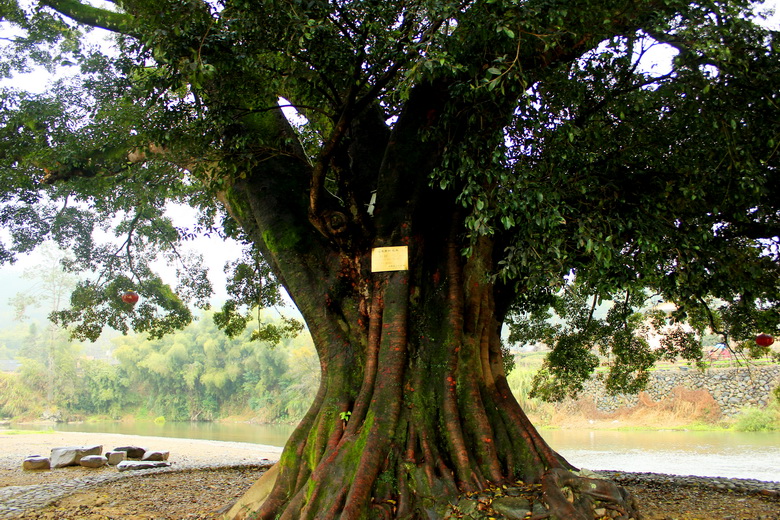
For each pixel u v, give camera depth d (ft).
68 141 29.55
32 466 44.78
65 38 35.58
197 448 71.20
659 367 120.57
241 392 216.74
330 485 18.67
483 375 22.75
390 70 20.88
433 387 21.29
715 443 83.71
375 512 17.81
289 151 26.81
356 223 23.30
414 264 22.65
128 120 28.25
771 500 25.38
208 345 215.92
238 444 79.82
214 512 23.77
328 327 23.25
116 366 233.96
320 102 26.21
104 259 53.98
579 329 45.29
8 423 194.59
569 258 20.95
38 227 48.19
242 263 50.75
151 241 54.90
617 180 23.62
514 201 18.62
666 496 26.55
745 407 102.99
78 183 33.30
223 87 23.17
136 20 22.29
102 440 83.10
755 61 21.06
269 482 22.00
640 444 85.30
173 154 25.54
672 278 24.18
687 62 20.88
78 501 27.63
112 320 54.54
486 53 20.06
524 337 48.01
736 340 40.27
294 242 24.43
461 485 18.98
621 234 23.20
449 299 22.59
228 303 51.55
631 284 23.15
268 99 24.49
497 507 17.52
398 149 22.16
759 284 29.14
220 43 20.07
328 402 21.75
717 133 22.88
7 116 30.86
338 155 24.27
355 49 20.66
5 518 24.22
